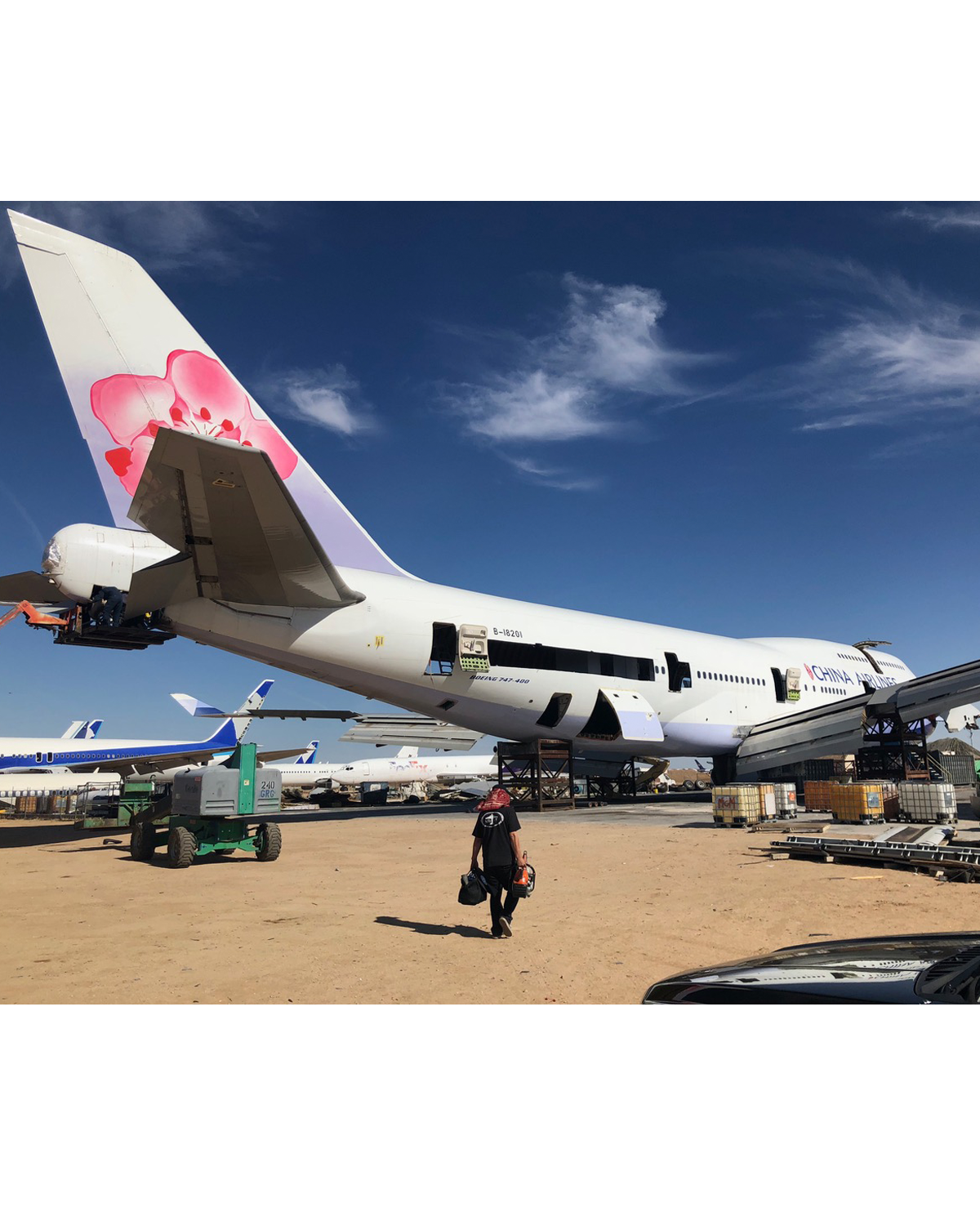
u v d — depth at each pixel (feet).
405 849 55.31
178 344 69.72
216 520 56.59
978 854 37.93
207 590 69.26
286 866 46.65
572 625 100.99
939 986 10.16
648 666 106.63
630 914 29.81
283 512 55.67
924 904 31.09
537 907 31.53
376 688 86.74
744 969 12.25
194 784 47.44
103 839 69.82
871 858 42.14
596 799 122.52
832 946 13.37
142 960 23.40
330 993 19.83
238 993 19.86
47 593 67.21
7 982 20.99
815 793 81.20
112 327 66.03
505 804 26.55
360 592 81.20
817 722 103.71
